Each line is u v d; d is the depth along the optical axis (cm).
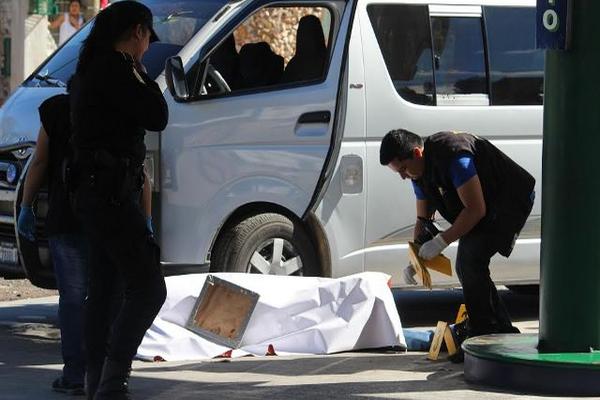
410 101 1376
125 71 902
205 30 1341
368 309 1255
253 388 1070
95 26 927
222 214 1309
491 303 1184
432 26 1401
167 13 1406
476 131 1412
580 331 1048
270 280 1264
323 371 1148
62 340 1050
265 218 1320
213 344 1234
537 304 1703
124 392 920
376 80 1351
